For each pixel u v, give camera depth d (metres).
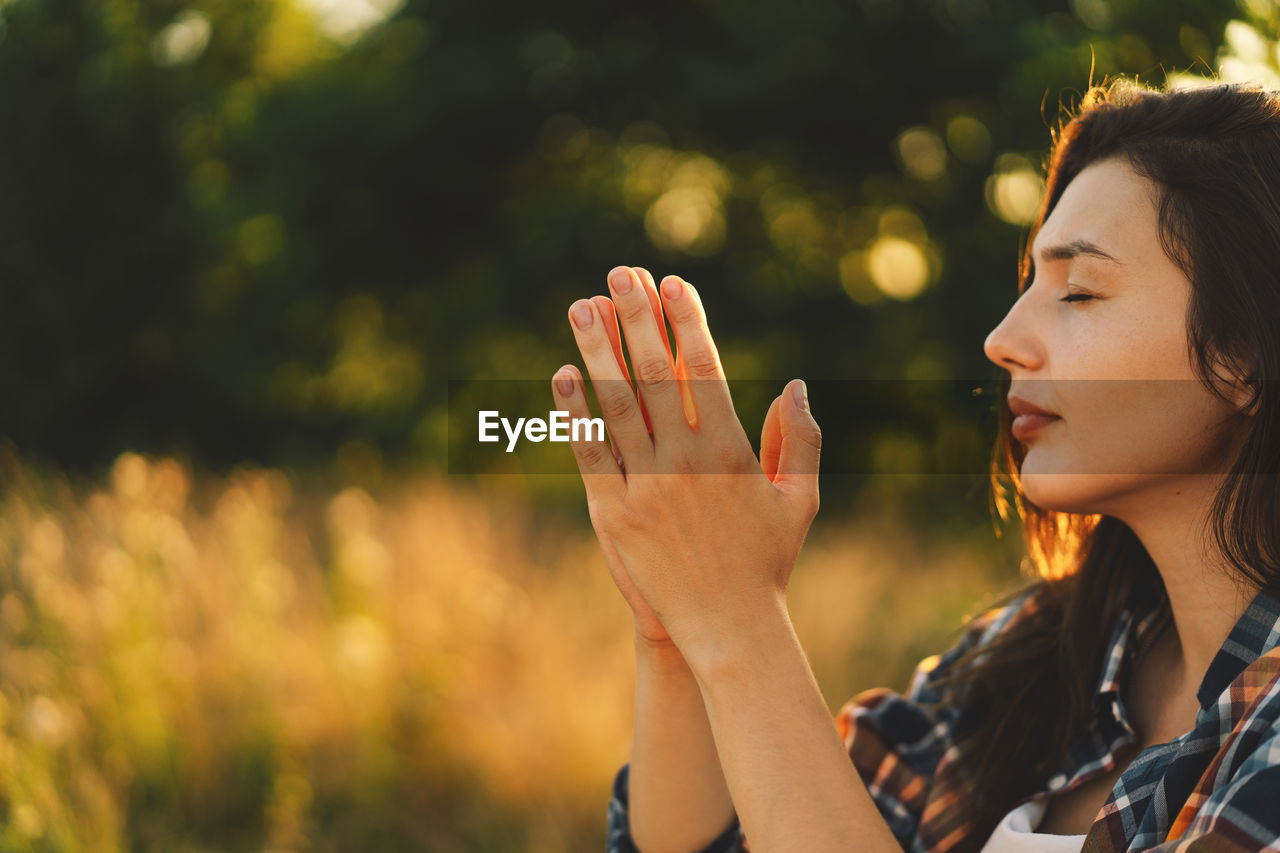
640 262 10.73
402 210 10.77
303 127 10.03
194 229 10.17
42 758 2.51
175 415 10.63
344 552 3.66
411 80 10.10
